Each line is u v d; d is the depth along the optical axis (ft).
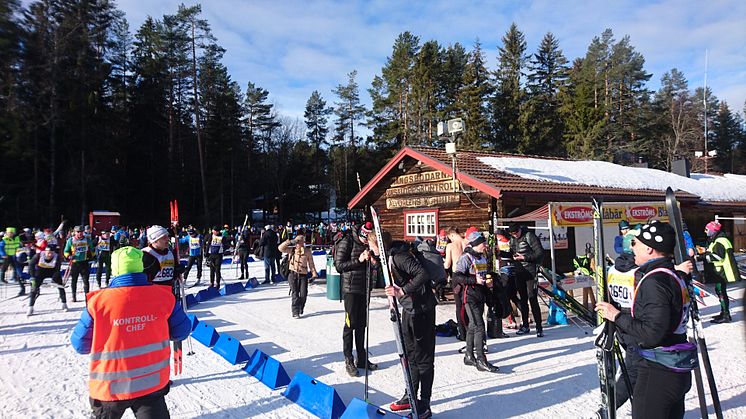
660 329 8.79
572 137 138.72
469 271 18.80
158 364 9.84
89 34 118.52
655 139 152.97
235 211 152.66
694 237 56.18
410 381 13.17
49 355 21.17
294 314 28.86
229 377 18.01
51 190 110.83
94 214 94.32
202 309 32.30
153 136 143.95
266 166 172.86
